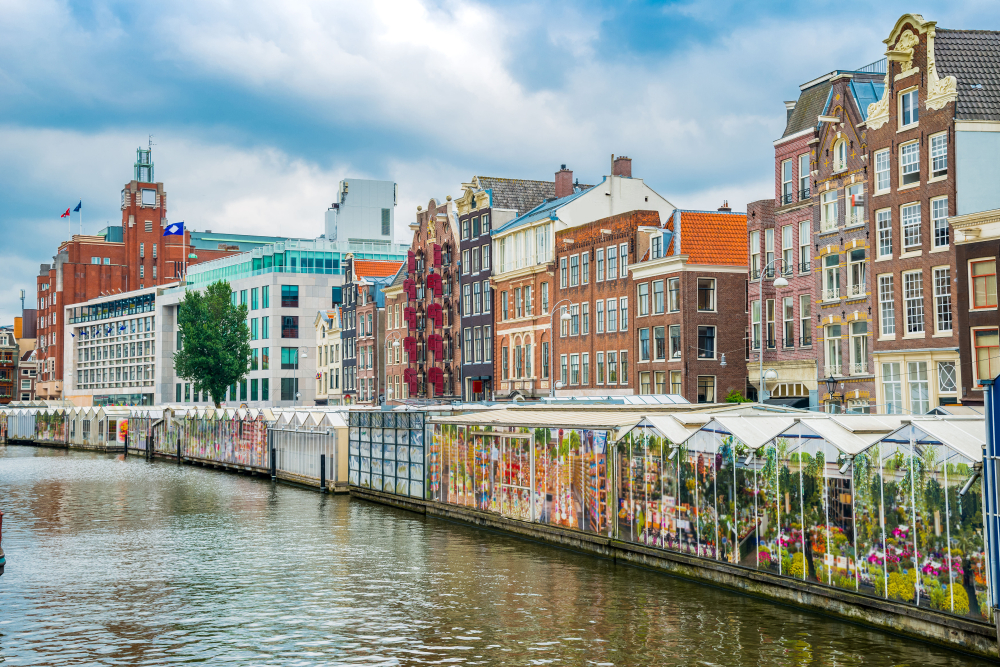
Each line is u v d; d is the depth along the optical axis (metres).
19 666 20.78
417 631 23.36
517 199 88.06
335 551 35.00
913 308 48.62
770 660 20.44
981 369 44.22
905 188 49.00
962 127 46.34
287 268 138.12
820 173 55.50
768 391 60.31
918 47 48.53
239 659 21.19
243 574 30.72
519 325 81.25
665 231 65.50
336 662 20.91
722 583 27.42
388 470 50.88
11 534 39.94
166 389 169.88
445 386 93.44
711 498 27.84
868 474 22.53
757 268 61.47
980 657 19.83
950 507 20.48
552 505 35.94
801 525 24.59
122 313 185.88
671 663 20.47
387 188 153.00
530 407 46.97
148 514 46.66
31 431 132.25
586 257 72.88
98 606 26.36
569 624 23.73
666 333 64.38
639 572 30.05
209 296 120.44
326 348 126.12
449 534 39.12
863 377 51.56
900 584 21.75
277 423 66.62
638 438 31.17
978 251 44.09
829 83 56.81
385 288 107.12
